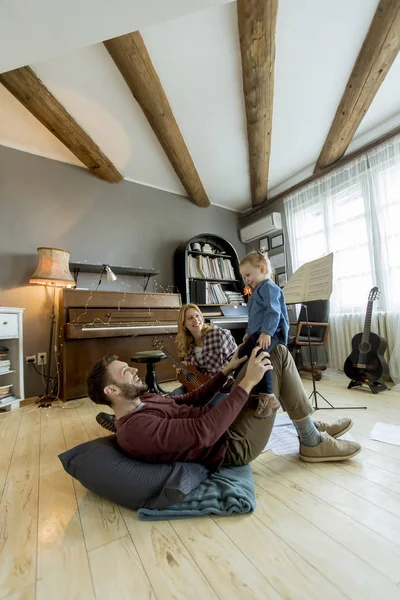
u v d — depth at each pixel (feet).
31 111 7.95
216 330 6.22
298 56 6.92
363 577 2.30
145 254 12.10
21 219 9.50
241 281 13.55
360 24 6.23
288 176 12.44
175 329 10.01
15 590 2.32
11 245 9.23
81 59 6.76
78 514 3.30
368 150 9.53
